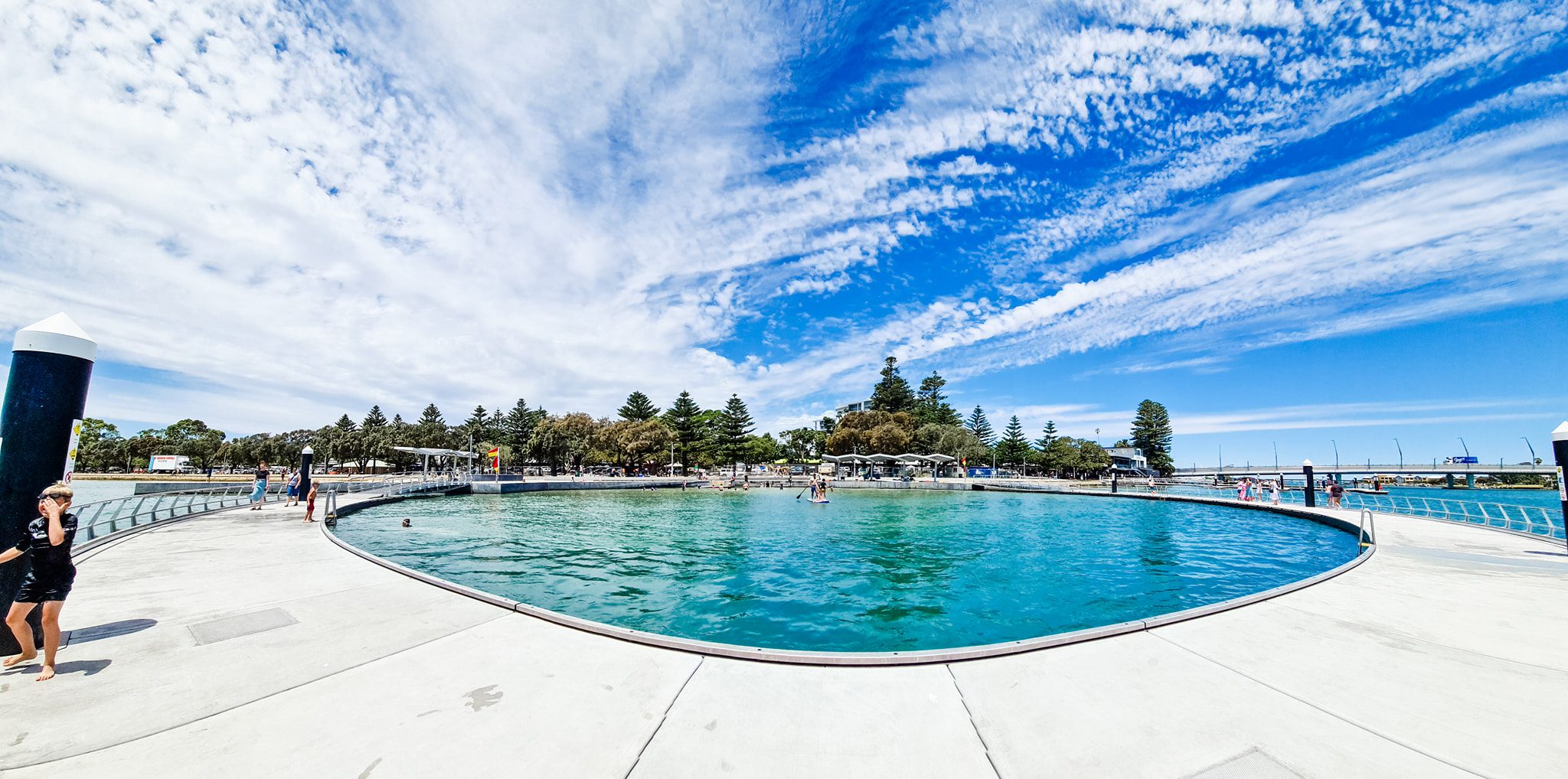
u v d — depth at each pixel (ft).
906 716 12.01
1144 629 17.75
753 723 11.66
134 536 41.14
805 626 28.78
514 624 18.01
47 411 16.52
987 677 13.99
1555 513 116.37
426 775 9.73
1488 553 34.68
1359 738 11.28
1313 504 79.20
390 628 17.71
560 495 137.49
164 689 13.19
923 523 79.30
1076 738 11.17
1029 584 38.60
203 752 10.43
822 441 312.71
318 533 43.68
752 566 45.75
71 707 12.23
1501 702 12.94
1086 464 295.28
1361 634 17.74
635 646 16.02
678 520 83.20
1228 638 17.06
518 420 318.24
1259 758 10.52
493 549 53.78
